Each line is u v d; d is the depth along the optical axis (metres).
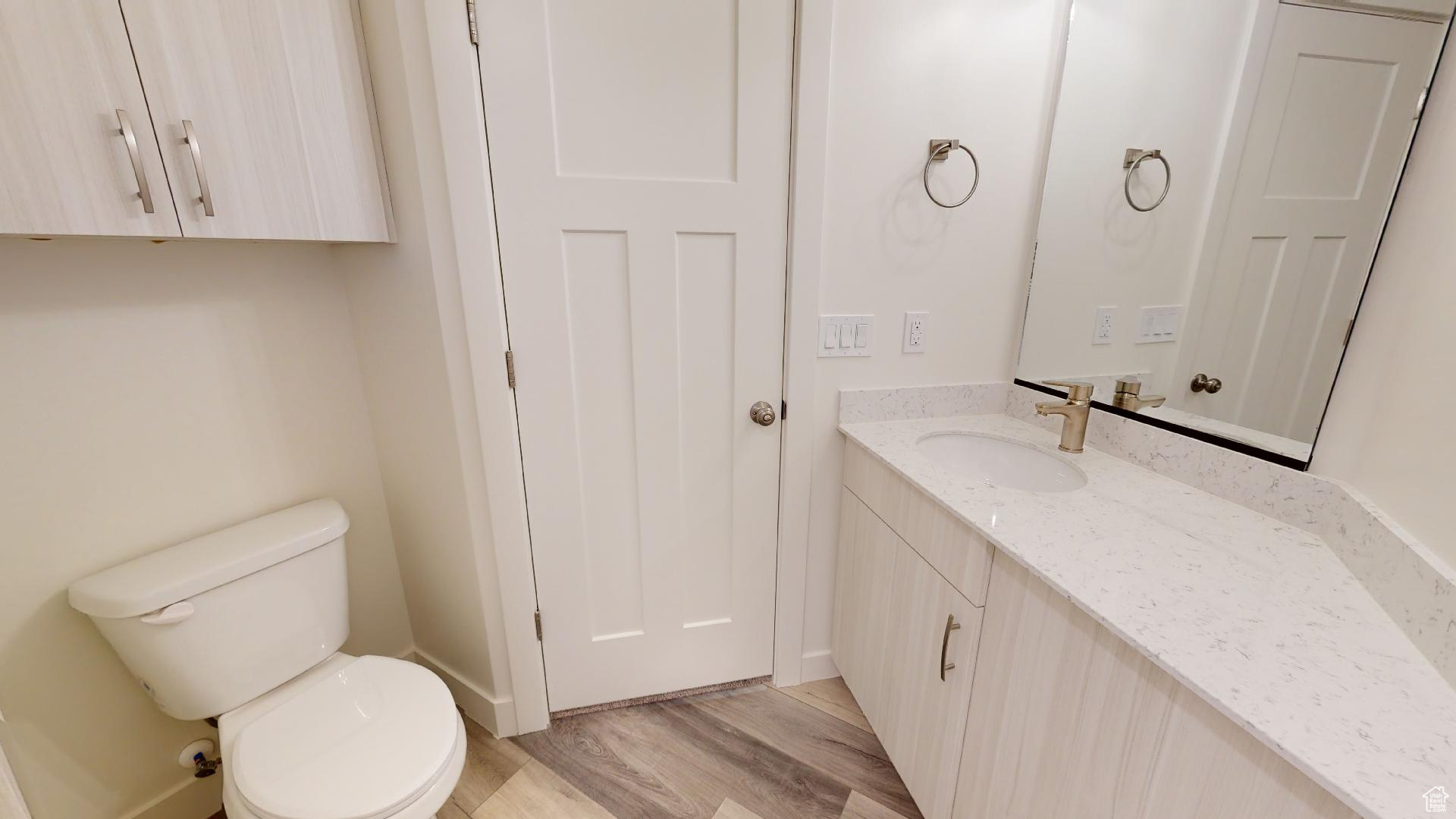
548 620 1.44
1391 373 0.74
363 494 1.49
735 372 1.37
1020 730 0.90
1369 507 0.77
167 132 0.84
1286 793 0.53
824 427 1.48
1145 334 1.19
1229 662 0.61
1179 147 1.09
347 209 1.09
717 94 1.19
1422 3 0.70
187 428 1.14
